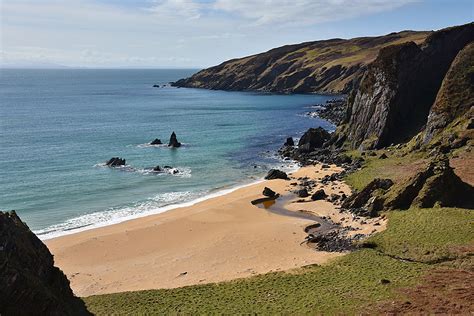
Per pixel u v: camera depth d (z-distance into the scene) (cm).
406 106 11444
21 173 9831
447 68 12225
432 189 6178
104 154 12138
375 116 11456
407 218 5866
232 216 7194
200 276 5041
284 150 12606
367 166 9500
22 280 3038
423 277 4116
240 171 10512
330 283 4344
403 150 9969
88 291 4791
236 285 4581
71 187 8938
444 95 9969
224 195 8512
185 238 6309
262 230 6456
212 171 10519
